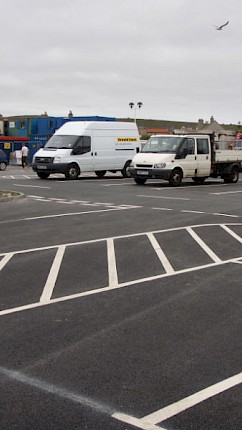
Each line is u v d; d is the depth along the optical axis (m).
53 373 4.04
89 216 12.56
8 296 6.05
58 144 25.19
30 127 43.16
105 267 7.49
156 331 4.99
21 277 6.88
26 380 3.91
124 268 7.45
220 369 4.15
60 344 4.64
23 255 8.22
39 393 3.70
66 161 24.61
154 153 21.95
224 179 25.06
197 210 13.96
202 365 4.22
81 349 4.53
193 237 9.95
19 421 3.33
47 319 5.30
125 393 3.72
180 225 11.34
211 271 7.36
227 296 6.14
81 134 25.27
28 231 10.44
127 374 4.04
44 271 7.21
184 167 22.00
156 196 17.55
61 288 6.40
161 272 7.25
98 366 4.18
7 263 7.66
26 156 35.84
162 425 3.30
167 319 5.32
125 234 10.15
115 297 6.06
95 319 5.31
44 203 15.16
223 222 11.86
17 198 15.82
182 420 3.36
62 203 15.20
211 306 5.76
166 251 8.66
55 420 3.34
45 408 3.49
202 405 3.56
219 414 3.44
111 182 23.77
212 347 4.61
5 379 3.93
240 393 3.74
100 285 6.55
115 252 8.51
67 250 8.62
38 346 4.59
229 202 16.09
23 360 4.29
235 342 4.74
